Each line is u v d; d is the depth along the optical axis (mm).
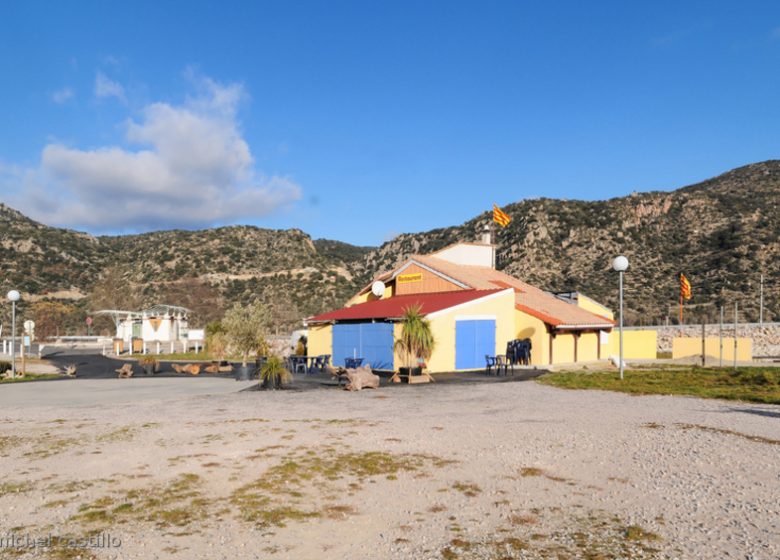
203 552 5539
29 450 9781
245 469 8453
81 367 32094
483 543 5723
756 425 11766
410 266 33625
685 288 55625
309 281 94938
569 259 82000
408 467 8523
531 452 9422
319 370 26828
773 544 5680
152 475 8156
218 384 21719
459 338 26281
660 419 12602
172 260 101938
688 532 6008
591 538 5848
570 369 26891
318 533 6023
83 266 103125
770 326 48000
